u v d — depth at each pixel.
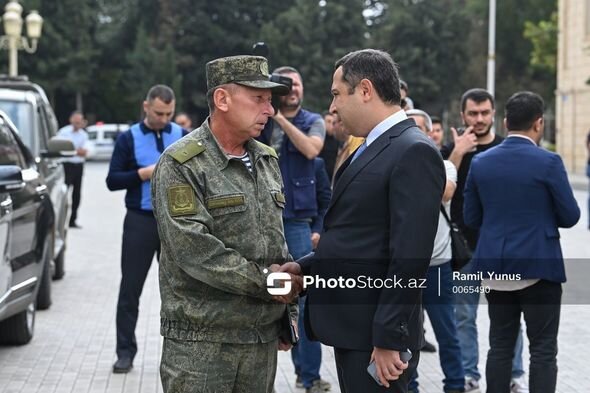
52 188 9.92
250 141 3.93
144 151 6.80
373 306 3.68
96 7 60.03
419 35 55.28
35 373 6.83
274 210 3.88
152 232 6.80
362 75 3.73
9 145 7.43
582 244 14.36
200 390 3.70
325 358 7.45
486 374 5.40
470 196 5.48
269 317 3.81
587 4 36.44
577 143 37.50
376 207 3.65
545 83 56.56
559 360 7.25
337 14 54.75
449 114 52.78
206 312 3.69
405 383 3.76
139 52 56.78
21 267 6.86
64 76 55.28
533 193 5.20
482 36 57.22
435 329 6.21
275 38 55.19
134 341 6.93
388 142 3.68
